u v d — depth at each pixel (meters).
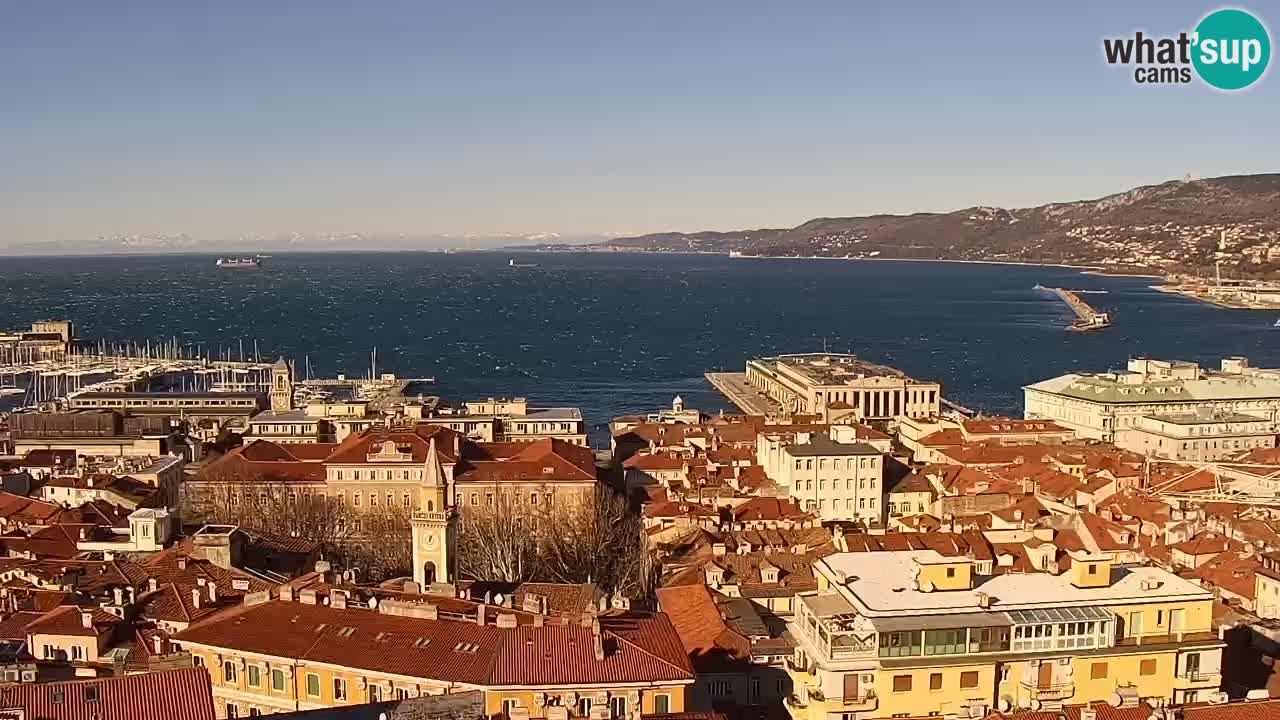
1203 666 113.12
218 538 157.62
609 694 100.81
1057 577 121.44
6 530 189.38
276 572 164.62
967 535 184.50
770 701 124.31
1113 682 111.06
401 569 197.38
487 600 121.81
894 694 108.06
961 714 103.38
